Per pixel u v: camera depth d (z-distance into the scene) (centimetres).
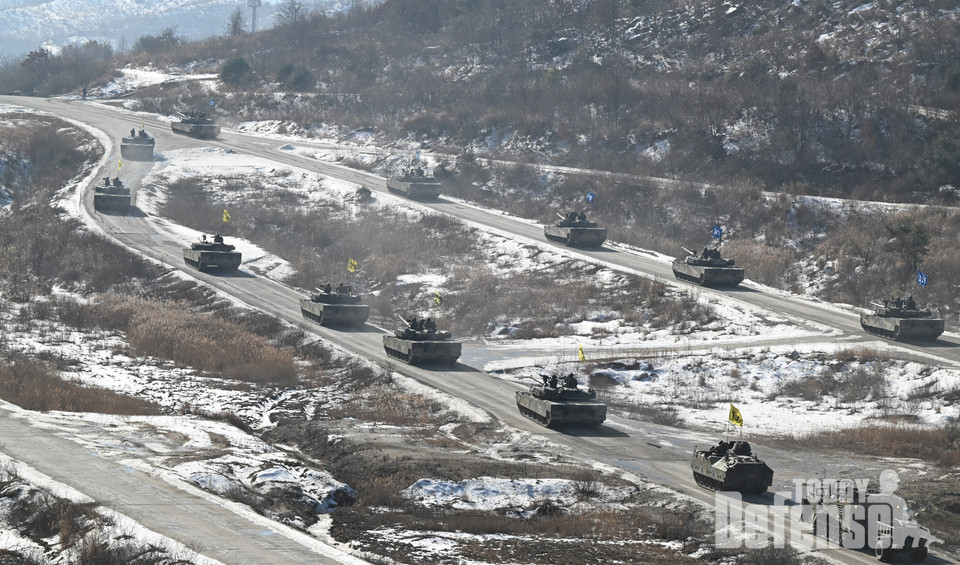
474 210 19650
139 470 5834
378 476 6656
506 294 14512
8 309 12925
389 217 19138
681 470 7188
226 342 11500
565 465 7156
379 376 10356
